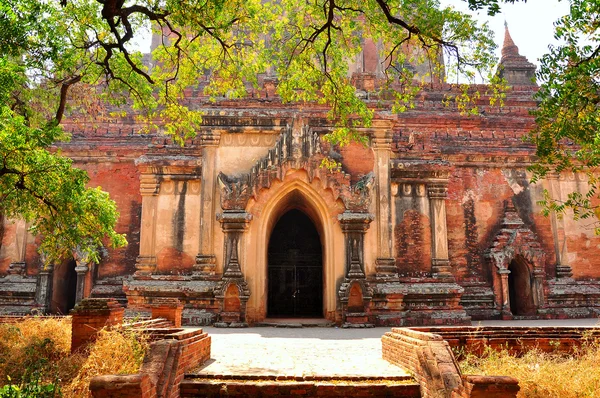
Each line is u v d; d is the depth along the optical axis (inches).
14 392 235.6
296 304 792.3
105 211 454.0
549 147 360.8
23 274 761.6
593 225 835.4
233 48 527.5
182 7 402.9
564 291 789.9
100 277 765.9
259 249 665.0
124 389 219.5
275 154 684.1
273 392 287.6
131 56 504.7
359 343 461.7
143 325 370.9
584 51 325.4
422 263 714.2
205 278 672.4
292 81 499.8
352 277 637.9
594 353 338.0
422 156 748.6
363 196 669.3
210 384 287.6
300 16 490.0
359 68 1058.7
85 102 624.4
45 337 358.0
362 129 717.3
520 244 792.3
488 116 957.8
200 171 721.0
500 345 365.4
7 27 355.9
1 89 330.3
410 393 287.7
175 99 539.5
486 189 830.5
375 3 437.7
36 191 383.6
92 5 471.5
